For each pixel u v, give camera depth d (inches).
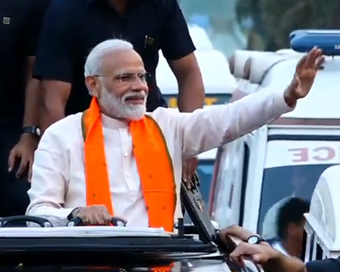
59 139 294.7
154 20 350.0
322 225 302.2
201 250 234.8
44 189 291.1
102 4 346.0
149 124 297.7
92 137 294.0
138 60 295.6
